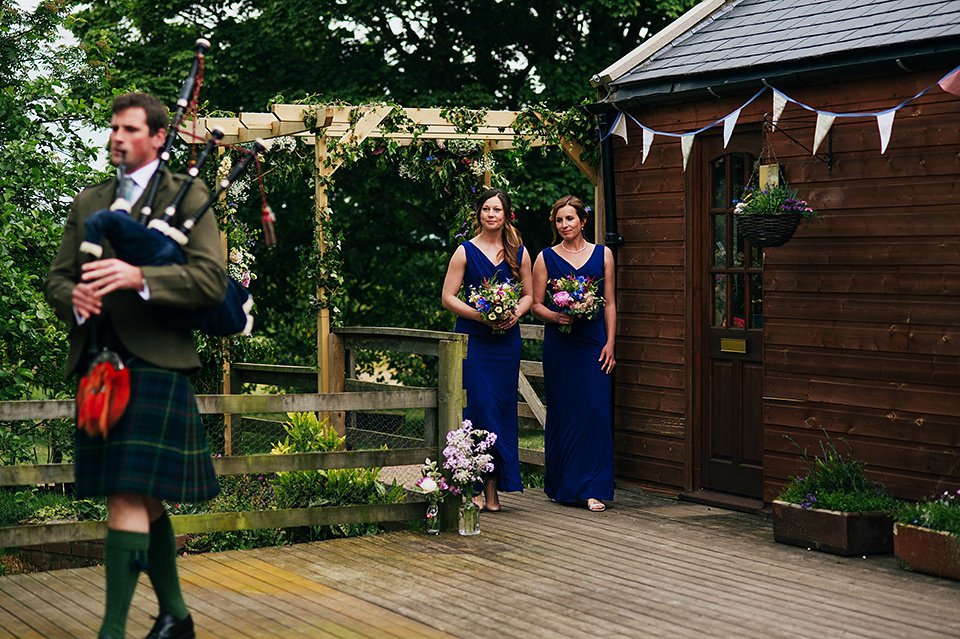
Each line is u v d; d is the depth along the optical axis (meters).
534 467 8.12
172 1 14.55
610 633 3.98
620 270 7.27
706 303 6.79
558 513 6.30
